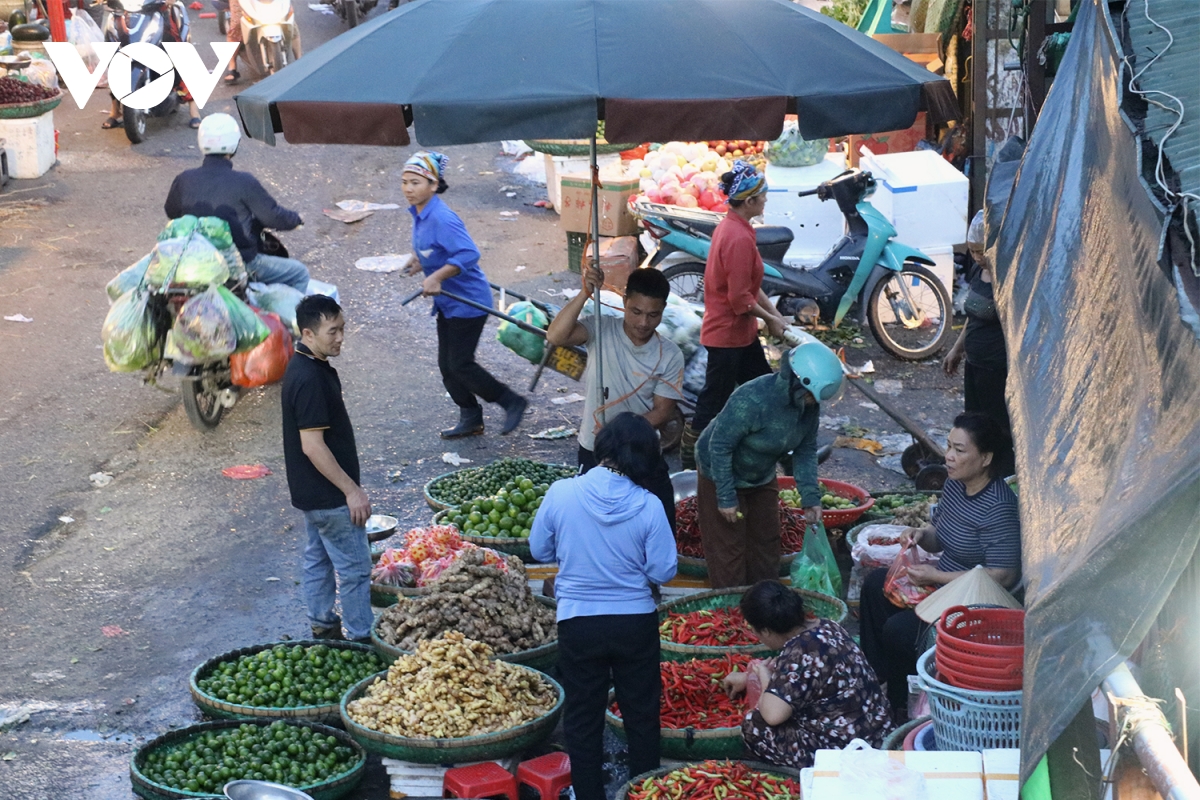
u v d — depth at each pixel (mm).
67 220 13219
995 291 4691
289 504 7859
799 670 4652
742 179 7418
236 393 9438
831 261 10312
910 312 10875
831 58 5238
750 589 4871
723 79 4988
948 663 4254
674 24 5254
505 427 8656
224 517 7664
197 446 8656
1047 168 4848
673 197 11305
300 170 15438
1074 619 2469
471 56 5105
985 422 5121
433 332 10875
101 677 5938
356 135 5027
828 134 5082
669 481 5062
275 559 7164
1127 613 2387
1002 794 3699
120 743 5422
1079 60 5129
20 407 9141
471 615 5602
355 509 5707
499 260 12516
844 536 7055
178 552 7207
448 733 4906
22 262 12008
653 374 6098
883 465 8398
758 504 6188
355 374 9984
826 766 3852
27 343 10258
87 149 15758
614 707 5371
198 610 6574
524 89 4914
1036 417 3443
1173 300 2939
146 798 4801
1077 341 3549
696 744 4941
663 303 6000
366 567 5898
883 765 3783
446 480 7590
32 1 16828
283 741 5023
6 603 6602
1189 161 3324
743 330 7668
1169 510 2361
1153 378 2898
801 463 6094
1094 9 4910
